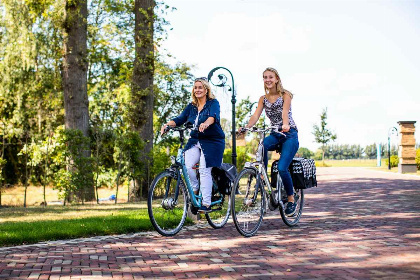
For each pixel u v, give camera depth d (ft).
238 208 18.72
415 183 53.62
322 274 12.16
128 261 14.24
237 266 13.33
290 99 20.44
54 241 18.02
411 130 86.74
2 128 73.82
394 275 11.81
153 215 18.39
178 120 20.52
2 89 73.15
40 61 71.61
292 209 20.89
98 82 76.43
